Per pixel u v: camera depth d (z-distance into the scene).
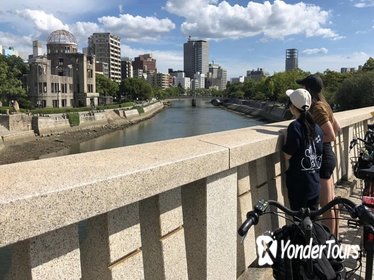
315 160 3.56
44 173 2.04
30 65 92.62
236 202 3.26
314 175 3.56
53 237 1.86
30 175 1.99
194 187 2.91
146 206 2.54
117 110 92.69
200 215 2.90
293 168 3.57
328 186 4.13
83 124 77.50
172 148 2.97
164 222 2.53
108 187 1.96
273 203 2.38
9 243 1.56
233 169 3.18
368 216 2.17
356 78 60.59
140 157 2.54
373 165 4.59
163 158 2.51
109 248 2.15
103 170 2.13
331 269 2.32
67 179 1.91
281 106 95.50
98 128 79.88
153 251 2.55
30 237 1.63
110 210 1.98
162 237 2.52
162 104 166.38
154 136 69.25
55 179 1.91
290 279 2.31
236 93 173.88
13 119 60.25
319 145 3.60
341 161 7.08
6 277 1.90
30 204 1.62
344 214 4.72
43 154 52.09
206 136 3.76
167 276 2.54
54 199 1.71
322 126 4.04
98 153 2.71
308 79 4.21
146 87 142.38
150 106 128.50
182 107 170.88
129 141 63.88
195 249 2.95
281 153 4.34
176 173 2.43
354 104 59.03
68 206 1.77
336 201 2.33
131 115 98.88
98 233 2.18
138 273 2.30
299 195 3.56
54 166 2.24
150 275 2.58
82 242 2.26
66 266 1.92
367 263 3.31
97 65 161.50
